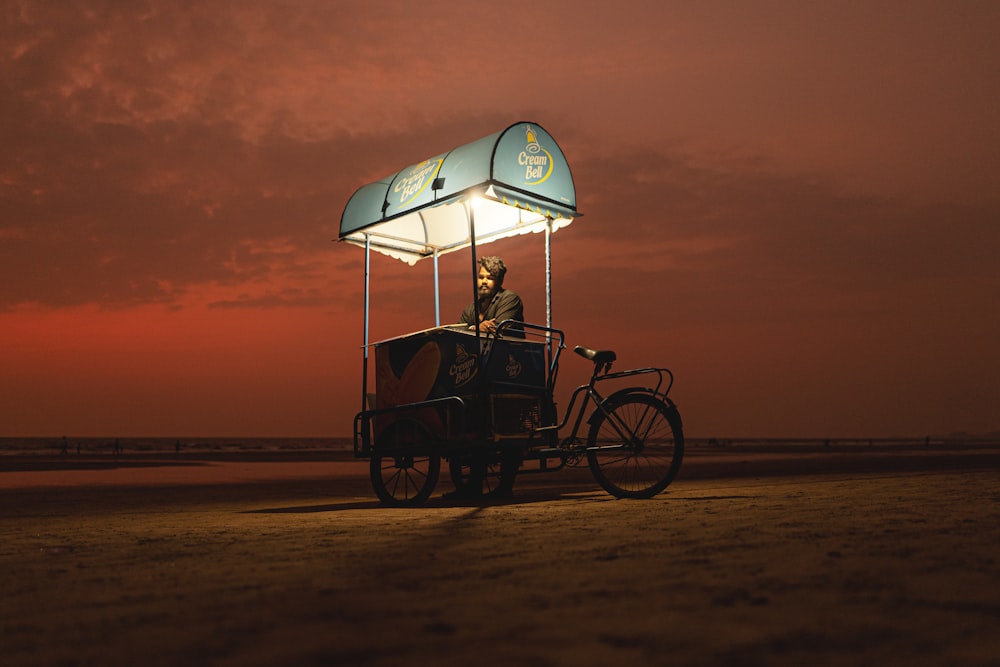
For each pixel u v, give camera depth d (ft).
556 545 11.46
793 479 31.01
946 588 7.77
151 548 13.41
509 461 22.21
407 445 22.36
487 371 20.81
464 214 26.17
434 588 8.52
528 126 21.71
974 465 43.45
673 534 12.25
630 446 20.15
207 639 6.75
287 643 6.50
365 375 24.18
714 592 7.82
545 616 7.06
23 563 12.19
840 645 5.97
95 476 51.49
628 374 20.36
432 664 5.78
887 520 13.44
